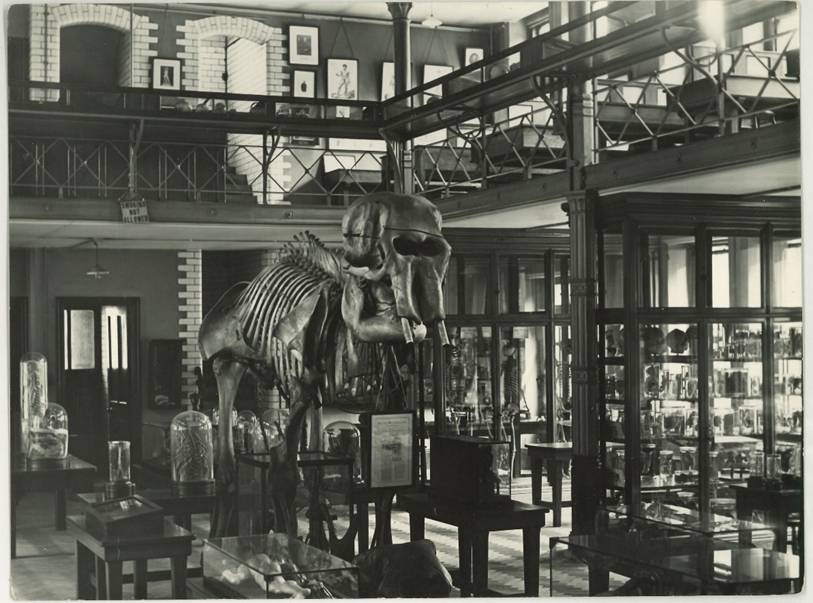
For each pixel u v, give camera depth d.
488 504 6.79
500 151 10.91
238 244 13.52
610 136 10.09
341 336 6.99
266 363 7.94
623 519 6.23
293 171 14.35
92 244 13.29
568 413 12.00
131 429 14.12
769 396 9.40
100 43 14.87
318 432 7.95
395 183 11.65
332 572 5.20
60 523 9.66
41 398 10.80
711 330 9.26
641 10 10.91
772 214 9.38
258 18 15.11
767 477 7.95
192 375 14.38
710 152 7.80
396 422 7.15
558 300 12.00
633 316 8.98
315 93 15.42
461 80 12.07
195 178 12.18
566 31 8.90
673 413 9.12
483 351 11.64
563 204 9.36
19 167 11.68
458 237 11.52
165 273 14.37
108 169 12.39
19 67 14.10
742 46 7.95
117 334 14.15
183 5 14.67
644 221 9.04
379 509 7.15
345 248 6.24
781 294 9.45
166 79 14.55
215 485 7.86
